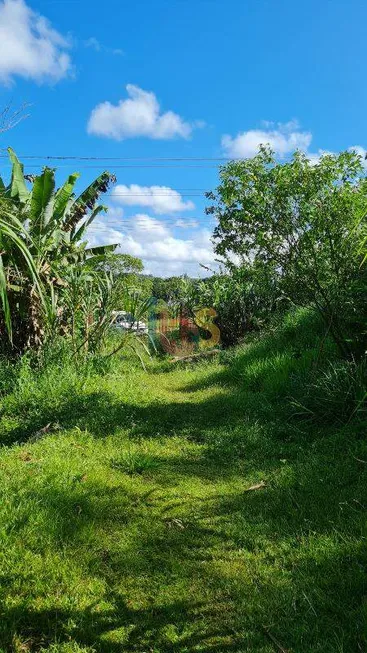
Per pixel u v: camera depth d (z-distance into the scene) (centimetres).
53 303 821
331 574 287
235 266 837
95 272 990
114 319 1027
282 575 293
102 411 663
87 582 289
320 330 927
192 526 360
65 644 240
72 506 376
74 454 502
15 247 787
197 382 966
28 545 317
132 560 313
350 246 623
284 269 671
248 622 256
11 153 933
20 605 261
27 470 443
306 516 359
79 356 904
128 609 269
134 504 396
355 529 329
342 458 459
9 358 858
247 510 382
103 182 1066
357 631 239
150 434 599
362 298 623
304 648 234
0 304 834
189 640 246
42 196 877
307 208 643
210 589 286
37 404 671
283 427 580
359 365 583
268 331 1169
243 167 668
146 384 943
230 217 697
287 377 725
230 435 577
